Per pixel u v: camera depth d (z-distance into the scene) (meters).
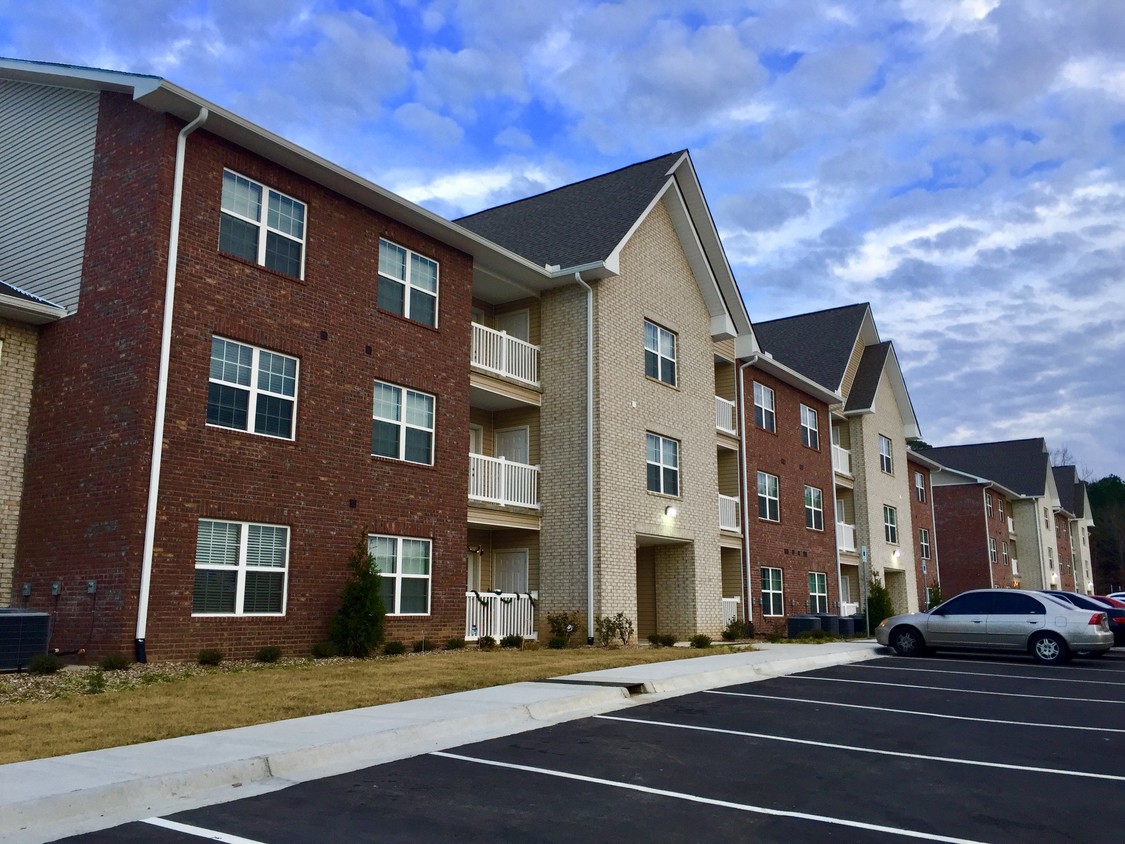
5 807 6.08
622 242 22.44
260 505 15.38
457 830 6.13
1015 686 14.60
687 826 6.30
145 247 14.49
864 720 10.96
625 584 21.95
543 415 22.72
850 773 8.05
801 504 32.44
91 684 11.48
